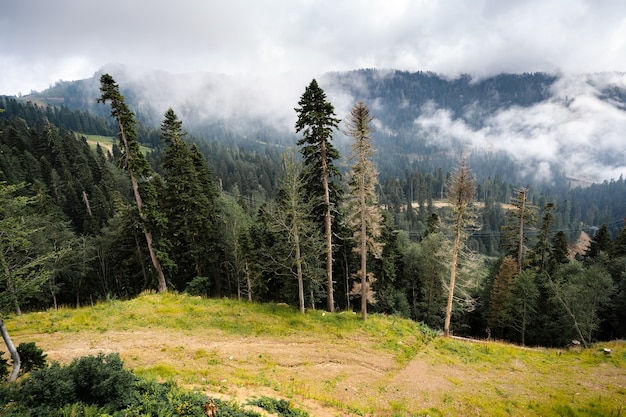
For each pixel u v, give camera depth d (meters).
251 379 14.49
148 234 26.62
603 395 17.59
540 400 17.11
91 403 8.31
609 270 41.09
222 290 39.09
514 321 37.03
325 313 24.39
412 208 125.94
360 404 14.67
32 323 17.92
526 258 39.97
